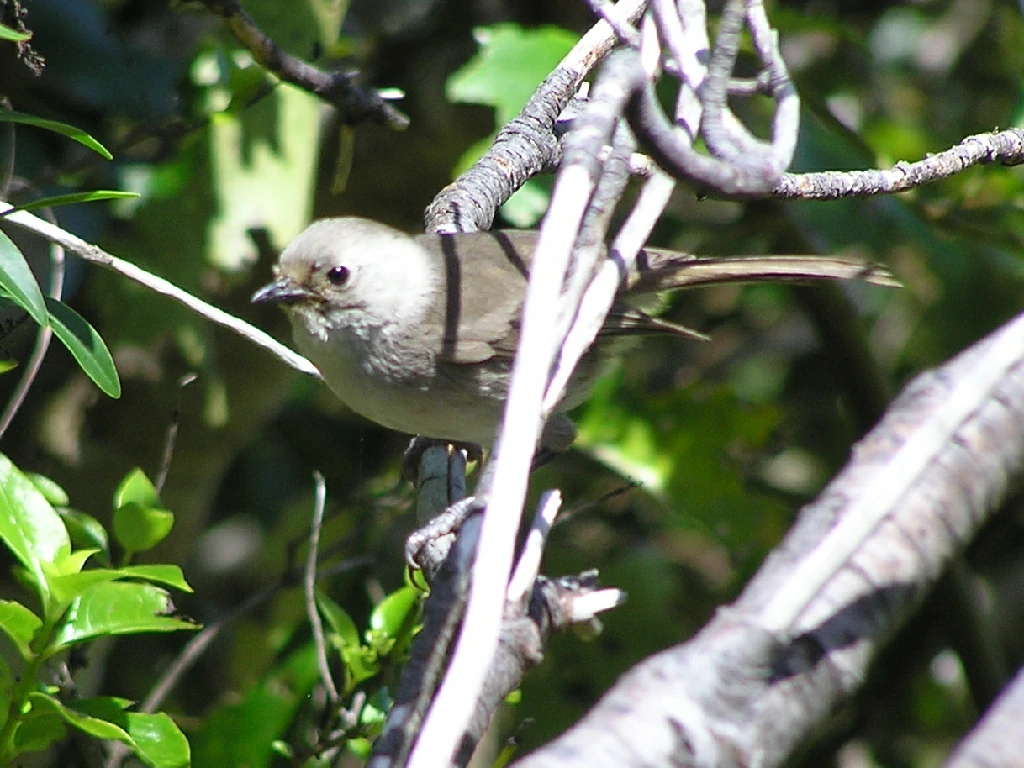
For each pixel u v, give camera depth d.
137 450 11.45
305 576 8.91
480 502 5.51
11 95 10.56
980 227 11.91
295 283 9.48
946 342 14.13
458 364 9.42
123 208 10.51
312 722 8.54
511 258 9.73
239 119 10.42
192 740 8.27
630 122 4.78
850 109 14.73
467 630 4.22
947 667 14.78
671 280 9.75
